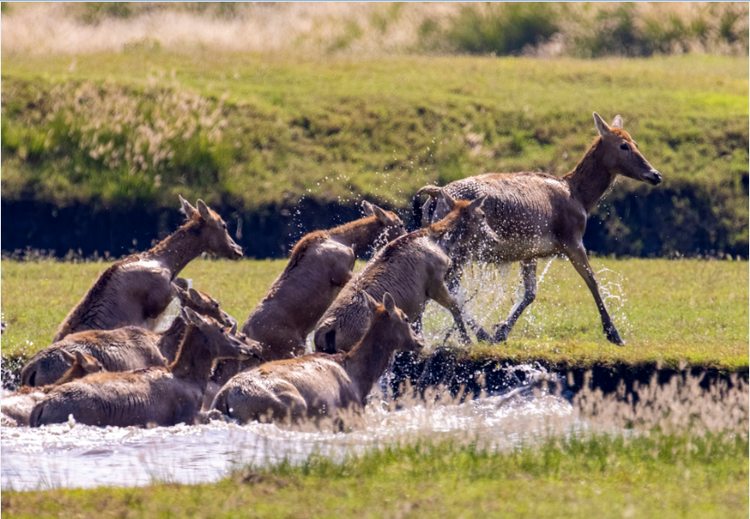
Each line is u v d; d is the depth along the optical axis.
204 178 82.12
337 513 23.81
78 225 78.69
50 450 30.66
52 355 36.81
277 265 71.00
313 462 28.34
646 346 43.97
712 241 81.38
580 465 28.50
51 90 88.12
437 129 88.56
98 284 41.97
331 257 42.75
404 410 38.72
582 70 105.50
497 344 45.03
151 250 44.47
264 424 32.88
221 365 39.44
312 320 42.88
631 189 81.88
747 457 30.31
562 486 26.03
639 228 80.69
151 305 42.91
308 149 85.88
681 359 40.56
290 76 100.31
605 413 36.41
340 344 38.97
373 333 36.81
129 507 24.42
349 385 36.03
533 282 48.50
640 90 100.38
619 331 49.34
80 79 91.19
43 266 68.81
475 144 86.00
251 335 41.31
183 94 89.88
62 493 25.80
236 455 30.20
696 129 89.75
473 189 44.91
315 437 32.56
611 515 23.67
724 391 40.09
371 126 88.62
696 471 28.02
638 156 47.47
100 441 31.67
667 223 81.19
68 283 62.69
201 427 33.00
